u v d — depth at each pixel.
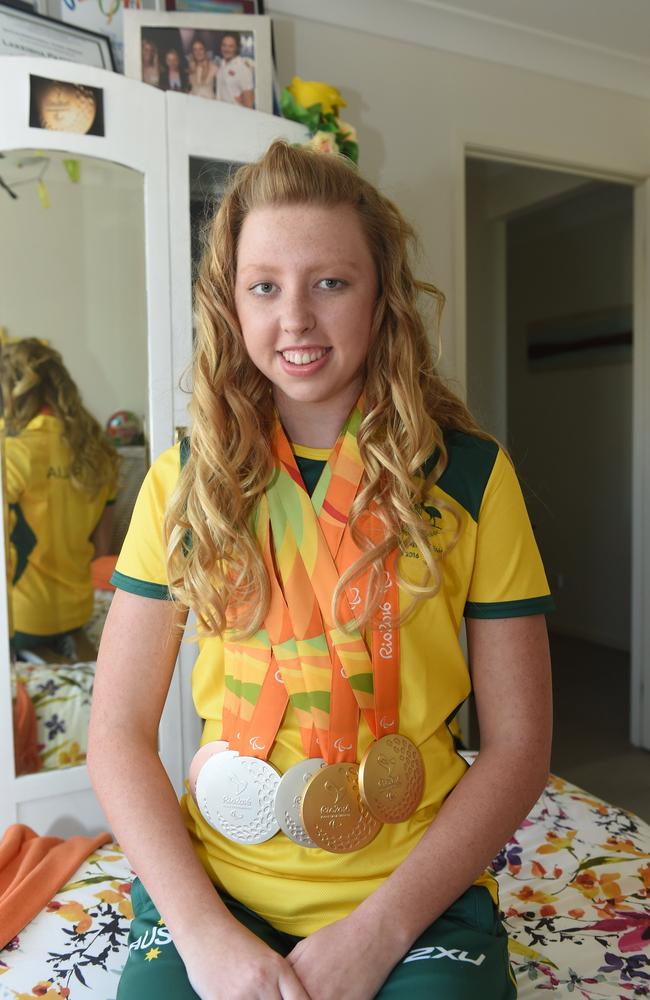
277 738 0.88
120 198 1.94
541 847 1.54
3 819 1.89
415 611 0.89
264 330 0.87
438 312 1.04
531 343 5.20
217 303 0.96
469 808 0.86
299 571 0.89
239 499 0.90
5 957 1.19
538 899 1.39
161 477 0.98
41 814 1.93
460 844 0.84
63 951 1.21
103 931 1.26
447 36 2.61
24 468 1.95
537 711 0.91
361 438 0.91
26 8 1.94
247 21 2.09
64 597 1.98
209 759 0.91
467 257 4.09
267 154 0.92
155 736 0.97
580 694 3.89
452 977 0.79
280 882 0.87
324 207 0.86
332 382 0.88
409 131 2.60
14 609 1.92
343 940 0.79
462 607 0.93
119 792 0.91
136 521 0.98
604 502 4.75
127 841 0.89
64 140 1.82
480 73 2.71
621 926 1.30
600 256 4.64
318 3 2.40
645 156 3.07
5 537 1.90
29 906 1.31
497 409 4.18
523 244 5.19
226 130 1.97
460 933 0.86
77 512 2.00
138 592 0.96
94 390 2.03
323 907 0.86
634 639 3.24
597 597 4.84
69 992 1.11
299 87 2.11
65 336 2.01
